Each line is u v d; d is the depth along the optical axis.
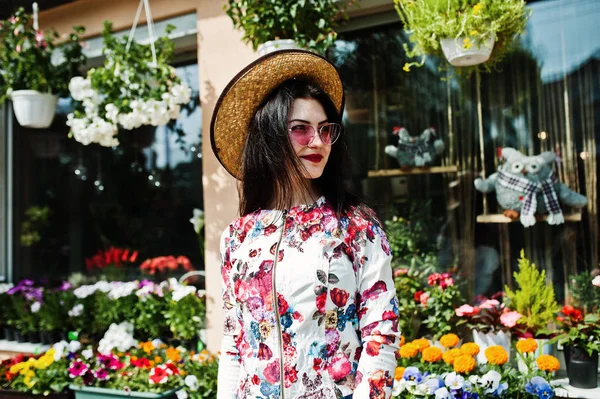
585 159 2.70
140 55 3.12
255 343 1.30
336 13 2.78
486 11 2.28
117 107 3.00
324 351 1.24
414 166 3.01
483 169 2.90
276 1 2.65
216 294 3.12
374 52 3.12
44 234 4.21
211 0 3.19
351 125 3.16
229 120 1.58
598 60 2.69
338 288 1.26
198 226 3.52
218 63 3.16
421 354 2.55
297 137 1.36
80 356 3.03
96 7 3.61
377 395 1.17
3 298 3.93
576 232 2.71
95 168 4.05
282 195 1.40
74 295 3.72
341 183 1.43
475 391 2.13
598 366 2.50
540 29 2.80
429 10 2.39
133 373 2.80
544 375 2.28
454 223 2.94
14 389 2.90
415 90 3.04
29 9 3.79
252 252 1.35
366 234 1.31
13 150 4.31
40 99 3.50
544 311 2.55
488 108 2.89
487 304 2.60
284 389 1.24
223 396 1.43
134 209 3.91
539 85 2.79
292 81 1.44
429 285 2.87
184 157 3.76
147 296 3.44
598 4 2.69
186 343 3.36
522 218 2.70
